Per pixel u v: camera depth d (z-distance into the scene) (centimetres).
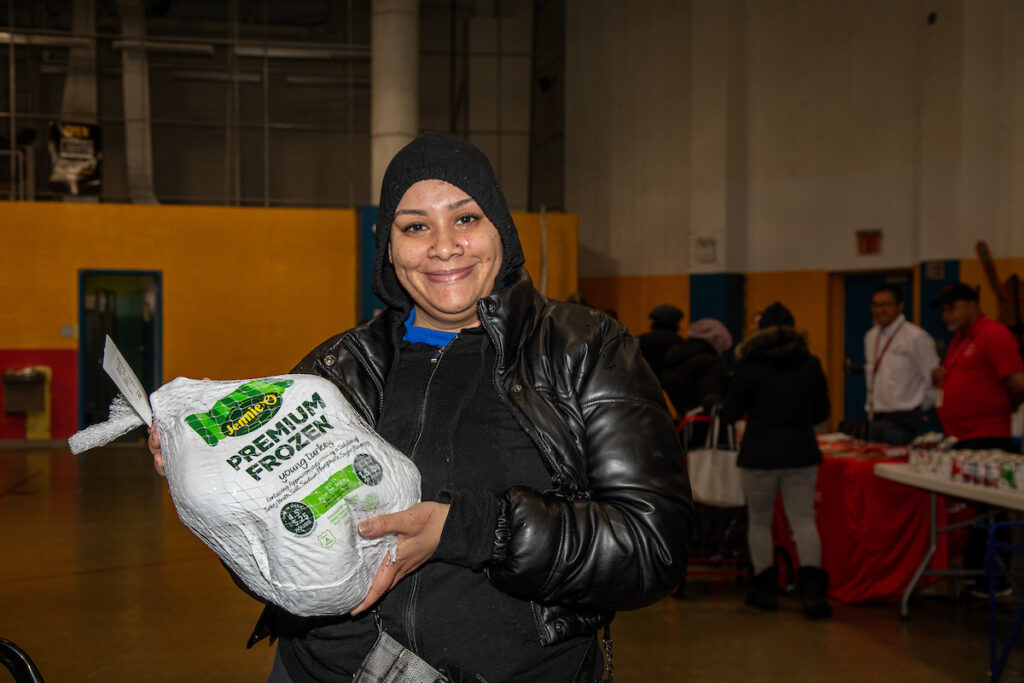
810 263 1095
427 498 118
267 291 1170
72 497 767
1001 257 903
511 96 1467
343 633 120
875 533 450
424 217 123
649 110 1275
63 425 1116
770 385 438
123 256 1139
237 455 97
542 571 104
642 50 1286
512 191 1464
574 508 108
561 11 1425
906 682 351
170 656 389
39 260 1116
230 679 365
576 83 1398
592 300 1367
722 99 1146
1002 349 451
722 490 459
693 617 444
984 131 912
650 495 112
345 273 1184
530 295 128
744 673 363
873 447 516
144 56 1403
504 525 106
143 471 919
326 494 96
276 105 1499
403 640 117
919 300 969
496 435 121
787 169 1119
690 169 1207
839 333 1086
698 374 495
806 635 412
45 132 1358
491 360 126
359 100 1508
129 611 453
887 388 578
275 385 105
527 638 117
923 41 975
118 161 1428
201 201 1483
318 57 1427
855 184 1054
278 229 1172
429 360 129
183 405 103
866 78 1043
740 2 1150
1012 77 899
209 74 1462
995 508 462
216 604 466
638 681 355
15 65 1360
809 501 443
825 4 1078
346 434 102
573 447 117
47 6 1382
